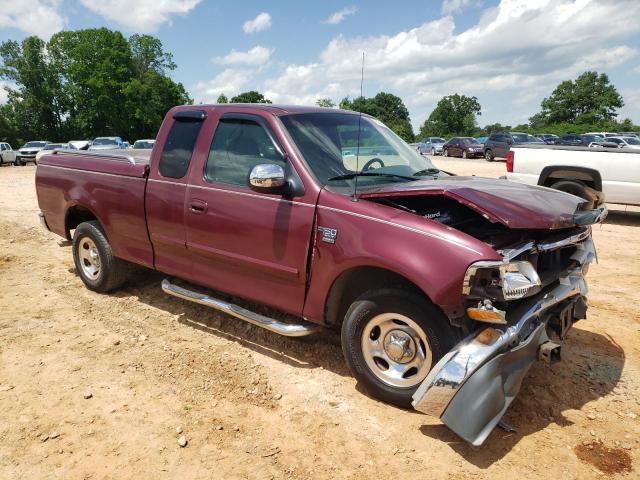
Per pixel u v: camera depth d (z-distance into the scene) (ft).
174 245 14.48
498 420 9.32
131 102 204.03
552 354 10.24
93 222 17.42
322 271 11.46
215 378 12.28
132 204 15.43
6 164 115.14
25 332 14.70
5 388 11.76
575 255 12.25
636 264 22.15
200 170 13.80
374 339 11.18
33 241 25.66
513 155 32.50
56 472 9.15
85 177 17.07
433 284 9.68
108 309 16.47
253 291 13.07
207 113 14.17
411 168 13.87
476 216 11.49
